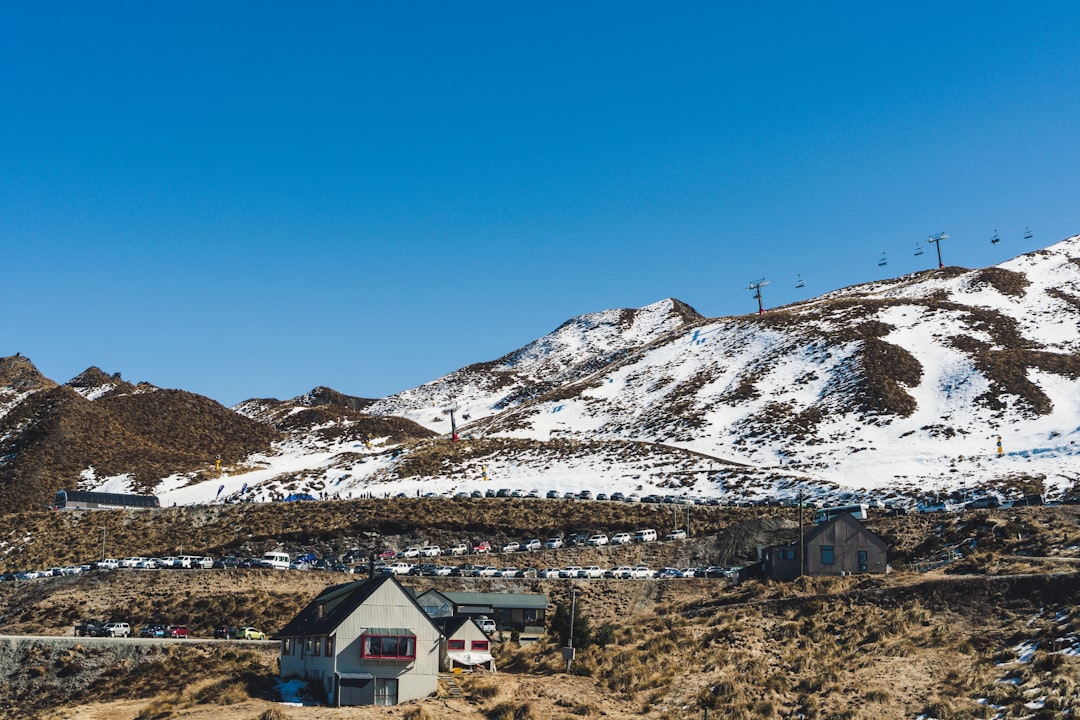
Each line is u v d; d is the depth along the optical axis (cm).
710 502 13075
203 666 7438
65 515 13450
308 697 6431
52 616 9350
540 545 11562
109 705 6425
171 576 10106
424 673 6438
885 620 7319
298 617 7256
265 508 13288
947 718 5553
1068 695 5484
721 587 9281
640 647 7444
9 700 7244
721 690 6284
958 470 13488
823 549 8906
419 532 12306
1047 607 7025
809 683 6294
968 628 7025
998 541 9406
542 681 6738
